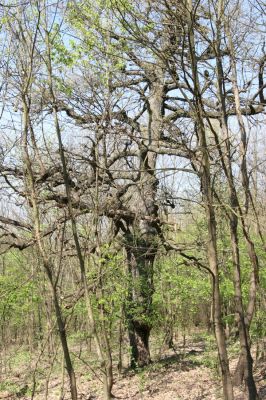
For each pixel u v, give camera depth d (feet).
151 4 20.66
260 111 35.14
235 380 34.35
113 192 43.34
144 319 45.19
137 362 47.47
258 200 34.40
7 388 45.85
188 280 44.45
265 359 40.42
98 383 43.04
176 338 66.85
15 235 37.35
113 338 50.16
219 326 18.43
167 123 33.22
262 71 26.16
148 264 45.19
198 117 18.80
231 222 21.61
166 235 47.62
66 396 40.47
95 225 32.40
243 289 40.09
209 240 18.78
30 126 24.30
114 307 39.81
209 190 18.92
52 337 42.88
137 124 40.19
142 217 41.73
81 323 45.55
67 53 31.17
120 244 39.60
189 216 48.91
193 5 19.89
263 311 37.55
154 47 19.69
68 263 37.42
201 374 41.55
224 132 21.94
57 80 30.83
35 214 19.79
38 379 46.57
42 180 31.50
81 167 34.71
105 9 27.37
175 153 40.19
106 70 31.53
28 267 53.26
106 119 31.89
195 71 18.45
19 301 48.19
